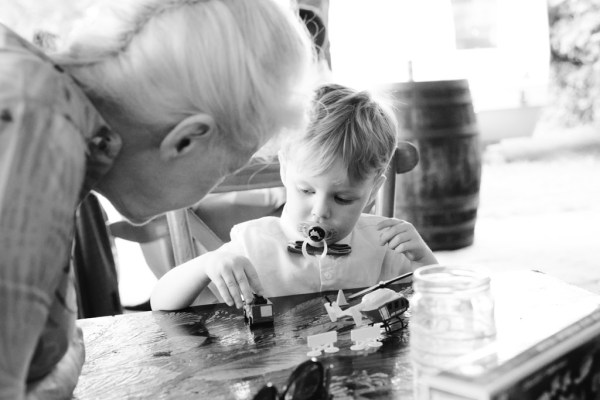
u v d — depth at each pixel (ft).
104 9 2.04
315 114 3.52
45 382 2.06
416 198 10.84
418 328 2.30
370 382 2.23
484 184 16.88
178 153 2.05
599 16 19.31
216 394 2.22
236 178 4.62
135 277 5.75
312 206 3.74
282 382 2.28
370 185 3.81
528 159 18.92
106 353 2.68
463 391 1.65
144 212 2.24
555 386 1.80
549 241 11.75
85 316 5.56
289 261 4.17
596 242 11.48
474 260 10.70
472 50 16.62
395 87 10.35
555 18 19.70
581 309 2.32
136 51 1.92
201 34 1.95
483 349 1.92
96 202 5.42
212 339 2.80
